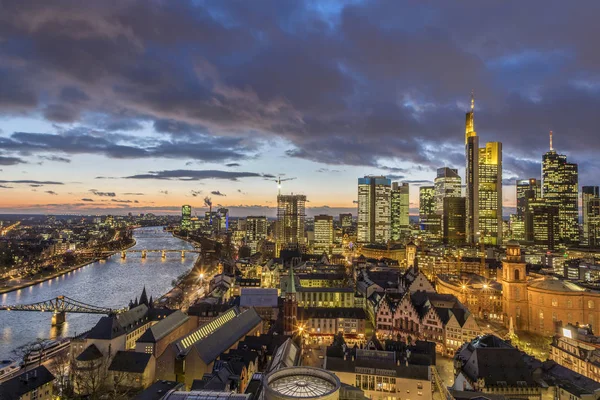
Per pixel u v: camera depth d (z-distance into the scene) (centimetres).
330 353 13788
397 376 12325
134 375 13825
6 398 11638
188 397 8388
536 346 18238
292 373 8362
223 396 8419
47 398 13075
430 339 18312
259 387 10575
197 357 13450
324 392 7494
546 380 11838
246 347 15250
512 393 11406
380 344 14988
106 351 15825
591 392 10631
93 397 13125
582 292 19850
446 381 14450
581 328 15500
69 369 16038
